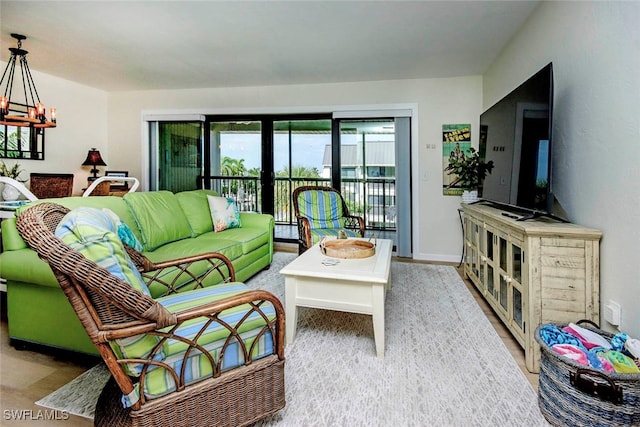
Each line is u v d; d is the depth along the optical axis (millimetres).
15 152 3875
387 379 1658
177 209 3051
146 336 1073
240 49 3336
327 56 3521
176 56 3557
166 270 2045
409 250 4387
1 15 2680
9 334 1965
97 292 969
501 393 1544
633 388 1178
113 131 5145
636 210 1472
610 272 1631
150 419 1049
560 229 1688
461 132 4156
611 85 1659
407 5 2486
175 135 5090
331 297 1936
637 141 1477
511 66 3105
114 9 2568
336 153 4680
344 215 4043
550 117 1915
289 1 2436
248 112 4766
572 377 1266
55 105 4352
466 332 2164
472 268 3098
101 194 4379
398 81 4305
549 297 1701
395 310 2547
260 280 3236
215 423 1178
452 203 4219
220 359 1202
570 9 2057
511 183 2475
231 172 5043
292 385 1612
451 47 3275
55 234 1020
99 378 1675
